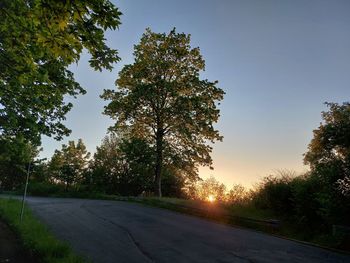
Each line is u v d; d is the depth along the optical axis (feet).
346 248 43.29
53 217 64.64
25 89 43.39
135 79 127.24
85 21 21.49
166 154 123.34
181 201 93.76
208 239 46.83
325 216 49.37
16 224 48.21
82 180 180.75
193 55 129.49
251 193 74.90
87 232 49.80
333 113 92.12
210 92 126.11
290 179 65.67
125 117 126.62
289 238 50.14
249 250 40.47
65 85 49.70
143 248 40.42
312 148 81.05
